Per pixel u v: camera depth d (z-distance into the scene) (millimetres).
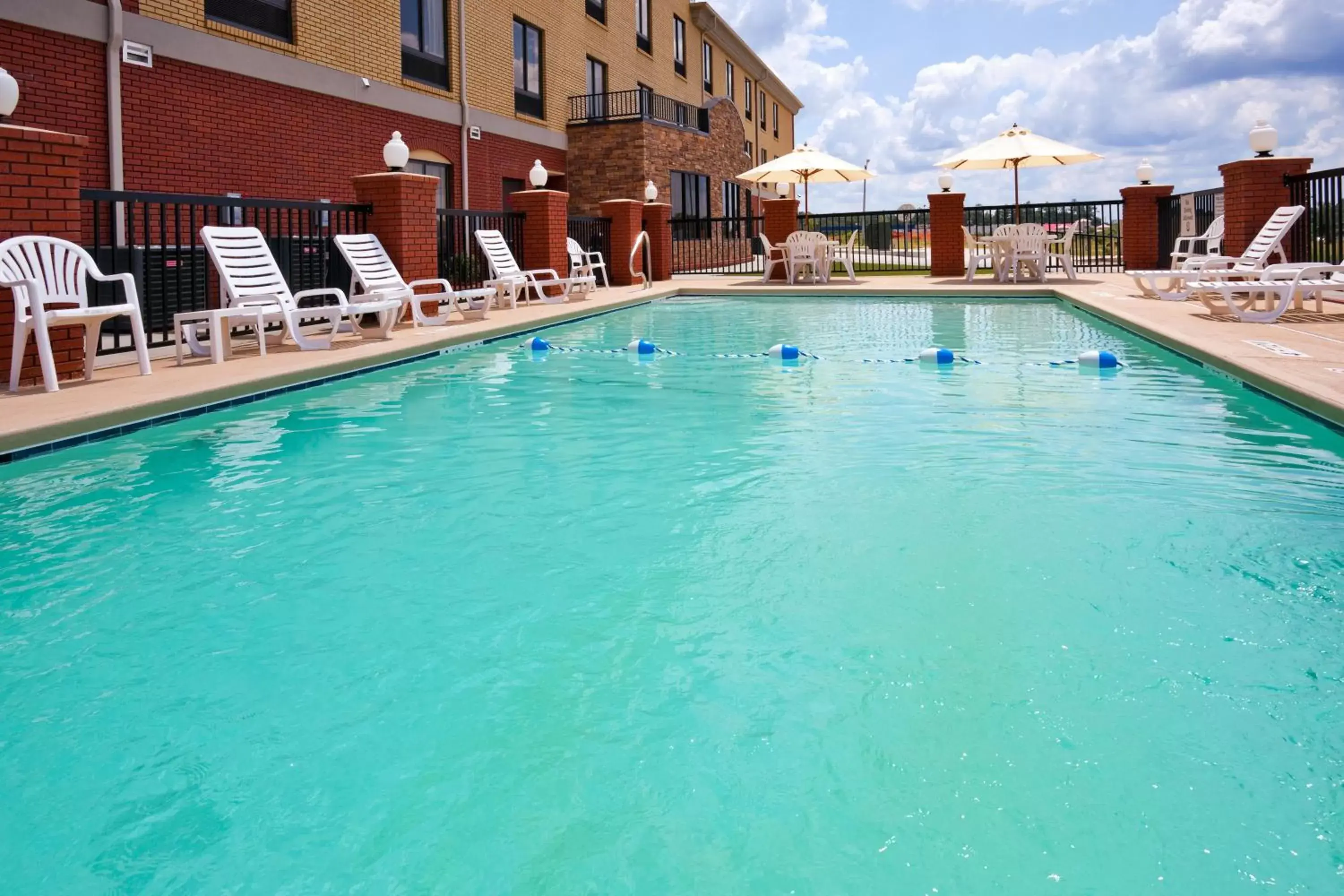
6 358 5629
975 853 1492
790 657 2215
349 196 14867
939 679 2082
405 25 16266
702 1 29625
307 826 1604
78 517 3486
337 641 2365
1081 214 17672
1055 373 6609
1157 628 2324
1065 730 1851
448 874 1475
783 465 4141
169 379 5859
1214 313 8883
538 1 20375
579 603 2592
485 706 2020
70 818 1634
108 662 2264
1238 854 1469
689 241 23922
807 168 17297
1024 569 2762
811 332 9688
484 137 18625
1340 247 9547
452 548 3082
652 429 4988
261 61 12805
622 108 25062
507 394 6148
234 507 3602
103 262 10523
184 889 1445
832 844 1525
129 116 10938
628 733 1893
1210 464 3986
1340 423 4434
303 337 7336
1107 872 1437
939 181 17375
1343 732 1821
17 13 9570
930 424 4969
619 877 1458
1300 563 2764
